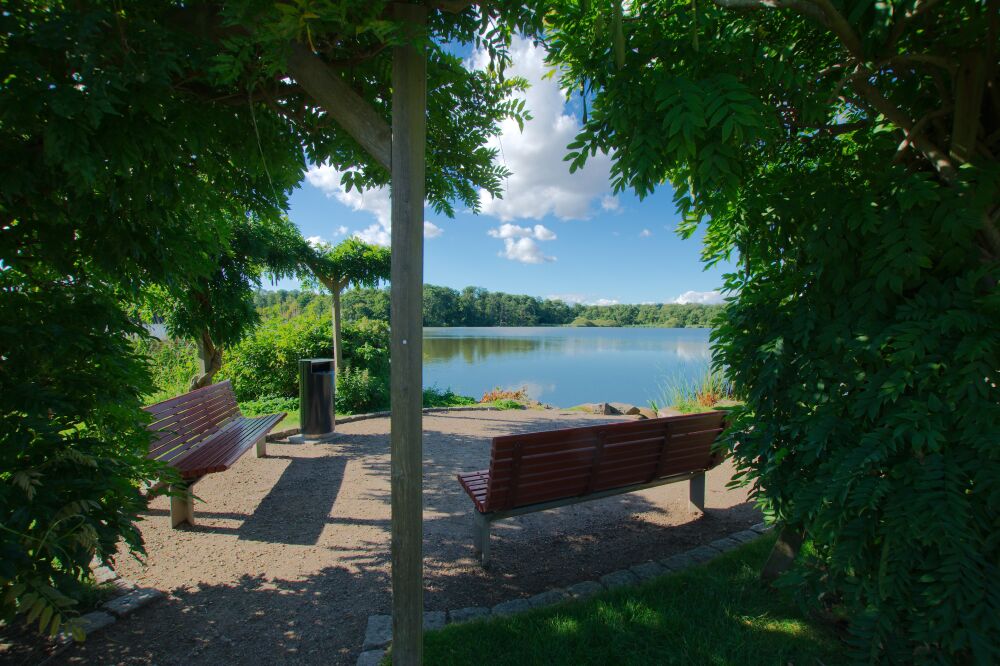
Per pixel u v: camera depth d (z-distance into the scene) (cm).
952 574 153
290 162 249
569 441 294
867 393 184
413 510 165
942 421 165
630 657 205
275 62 144
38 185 170
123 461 210
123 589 262
